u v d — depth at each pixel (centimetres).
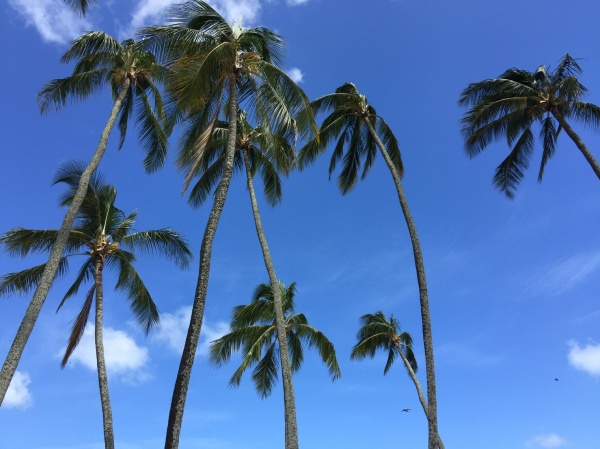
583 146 2267
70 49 2039
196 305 1388
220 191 1560
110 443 2159
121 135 2234
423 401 3531
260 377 3162
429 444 1822
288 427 2102
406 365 3722
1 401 1348
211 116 1859
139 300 2667
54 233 2361
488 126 2462
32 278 2400
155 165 2277
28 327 1461
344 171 2669
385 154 2372
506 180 2623
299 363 3247
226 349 3014
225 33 1795
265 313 3153
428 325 1988
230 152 1628
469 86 2458
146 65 2048
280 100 1762
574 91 2248
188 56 1712
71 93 2112
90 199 2420
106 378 2289
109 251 2481
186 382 1302
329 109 2559
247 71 1780
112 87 2189
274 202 2830
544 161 2577
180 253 2628
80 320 2545
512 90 2409
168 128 2130
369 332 3897
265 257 2419
